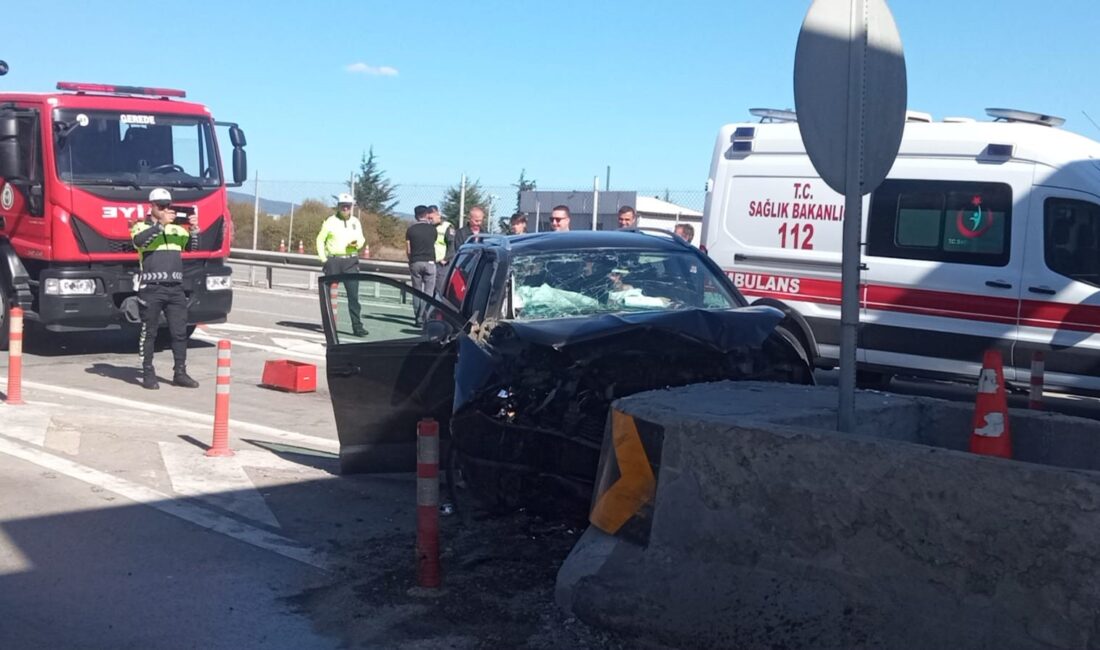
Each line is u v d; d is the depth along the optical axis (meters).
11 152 13.88
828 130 5.02
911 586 4.27
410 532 6.76
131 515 7.07
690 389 5.87
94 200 13.90
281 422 10.55
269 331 17.55
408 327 7.70
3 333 14.84
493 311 7.33
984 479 4.10
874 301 11.16
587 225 20.45
